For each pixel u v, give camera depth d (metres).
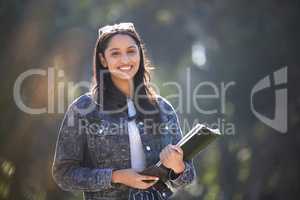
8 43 25.77
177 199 33.47
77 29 30.38
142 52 9.45
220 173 32.34
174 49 37.41
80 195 25.28
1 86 24.67
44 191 24.58
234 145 31.78
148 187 8.76
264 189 30.12
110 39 9.23
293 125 29.75
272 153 29.97
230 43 34.22
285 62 31.39
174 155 8.66
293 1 31.78
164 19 37.41
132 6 36.97
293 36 31.58
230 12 34.47
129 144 9.03
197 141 8.73
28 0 26.61
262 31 32.56
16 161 24.05
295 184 29.59
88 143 9.05
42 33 26.86
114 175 8.77
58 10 29.31
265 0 32.44
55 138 24.45
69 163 9.01
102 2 34.91
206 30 36.03
